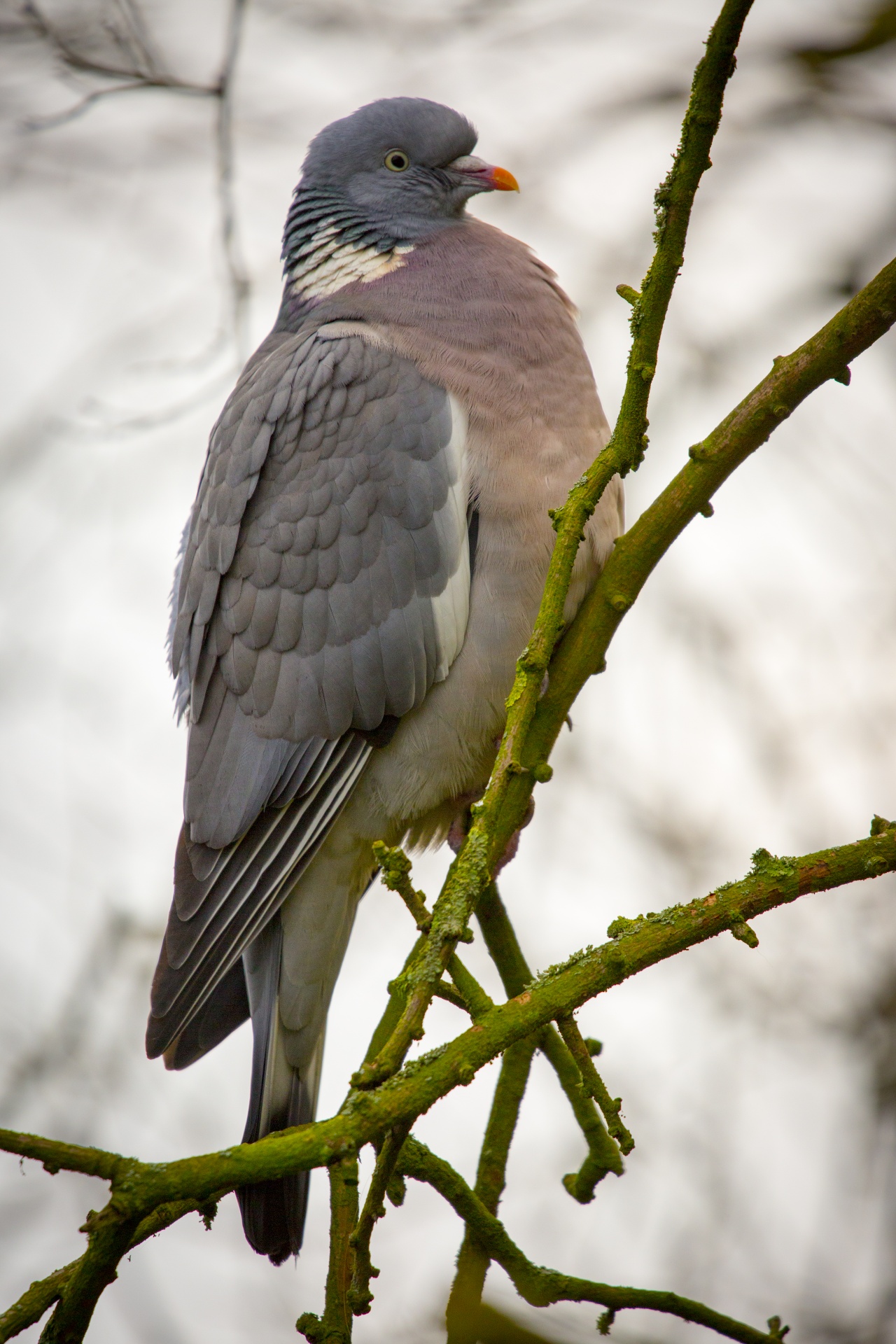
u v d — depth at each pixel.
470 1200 5.53
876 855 4.44
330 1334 4.96
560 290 8.17
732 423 5.59
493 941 6.26
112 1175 3.77
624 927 4.49
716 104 5.14
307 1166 3.87
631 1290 5.48
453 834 7.64
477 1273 5.60
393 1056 4.18
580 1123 5.73
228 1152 3.84
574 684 5.78
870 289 5.30
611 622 5.77
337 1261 5.09
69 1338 4.04
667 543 5.72
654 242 5.29
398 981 4.65
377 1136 3.97
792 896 4.45
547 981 4.34
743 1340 5.43
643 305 5.30
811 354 5.42
